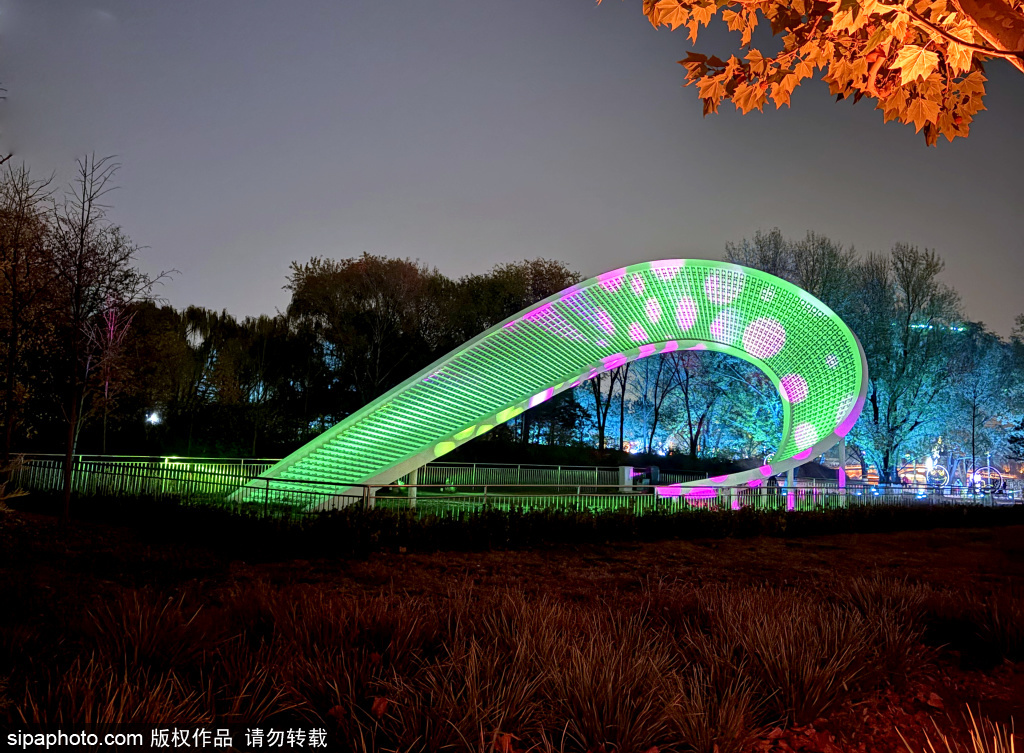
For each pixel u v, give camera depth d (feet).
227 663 13.04
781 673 13.58
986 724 13.43
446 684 11.91
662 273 66.90
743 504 46.68
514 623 15.53
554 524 37.63
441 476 73.56
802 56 13.61
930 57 11.12
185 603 20.08
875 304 100.17
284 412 105.81
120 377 60.13
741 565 32.65
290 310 113.09
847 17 10.71
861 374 60.59
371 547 32.30
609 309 68.69
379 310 108.88
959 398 101.35
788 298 66.74
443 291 118.01
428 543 34.06
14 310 38.11
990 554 38.93
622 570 30.37
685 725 11.64
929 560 36.04
